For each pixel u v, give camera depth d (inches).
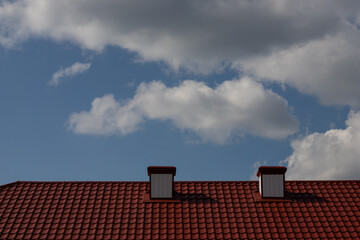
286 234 639.1
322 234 639.8
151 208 697.6
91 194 733.9
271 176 726.5
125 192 741.9
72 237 628.1
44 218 669.3
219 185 764.0
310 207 702.5
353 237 633.6
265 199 716.7
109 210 692.1
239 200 721.0
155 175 722.8
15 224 654.5
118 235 633.0
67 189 746.8
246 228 651.5
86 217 673.0
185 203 710.5
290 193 740.7
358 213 686.5
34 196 725.3
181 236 631.8
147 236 630.5
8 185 752.3
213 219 671.8
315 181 776.3
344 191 745.0
